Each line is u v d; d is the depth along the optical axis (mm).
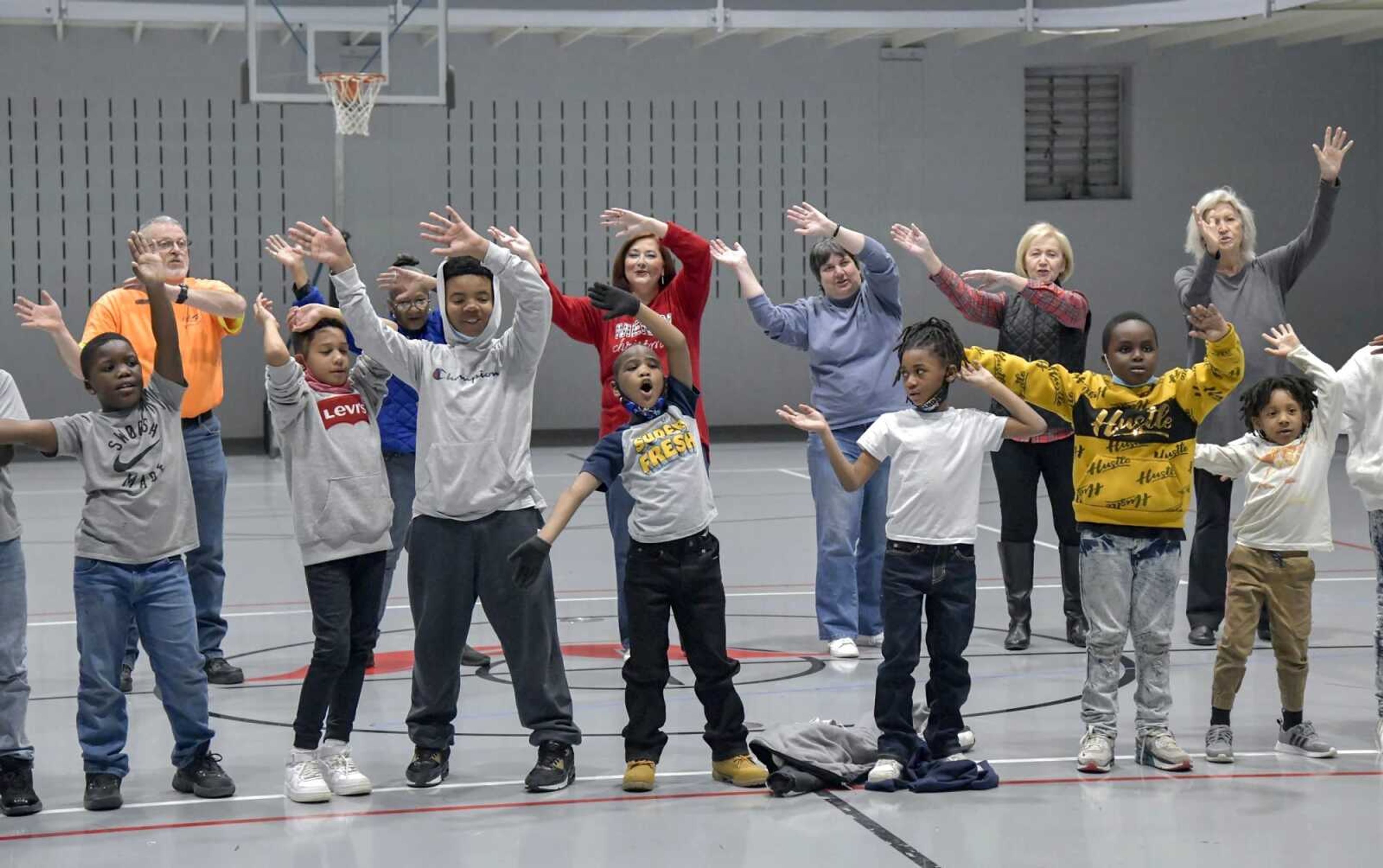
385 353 4430
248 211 15477
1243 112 16844
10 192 14930
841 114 16562
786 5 13539
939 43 16578
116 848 3936
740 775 4449
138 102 15156
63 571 8555
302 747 4395
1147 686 4625
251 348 15547
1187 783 4430
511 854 3840
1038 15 13602
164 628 4375
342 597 4426
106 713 4312
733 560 8844
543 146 16094
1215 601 6312
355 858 3820
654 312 5020
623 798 4352
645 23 13461
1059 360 6277
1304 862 3715
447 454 4406
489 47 15906
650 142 16297
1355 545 8859
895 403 6297
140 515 4309
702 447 5500
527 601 4426
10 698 4297
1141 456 4488
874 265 6188
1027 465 6324
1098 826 4020
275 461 14227
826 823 4074
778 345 16703
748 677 5898
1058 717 5242
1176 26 14227
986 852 3809
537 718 4480
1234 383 4422
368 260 15773
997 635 6668
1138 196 16828
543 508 4551
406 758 4836
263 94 12609
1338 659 6031
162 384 4414
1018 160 16750
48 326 5168
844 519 6285
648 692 4445
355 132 12703
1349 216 17047
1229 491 6297
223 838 4008
